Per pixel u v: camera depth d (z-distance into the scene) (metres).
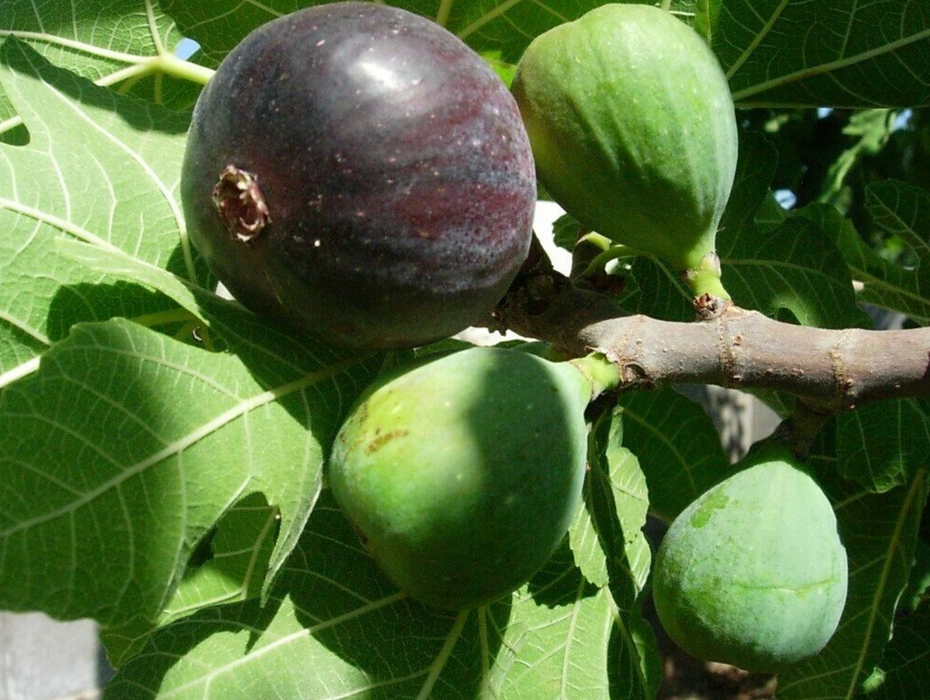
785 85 0.24
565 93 0.17
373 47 0.14
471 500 0.14
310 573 0.19
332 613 0.19
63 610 0.14
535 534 0.14
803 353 0.16
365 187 0.14
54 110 0.19
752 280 0.24
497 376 0.15
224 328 0.16
